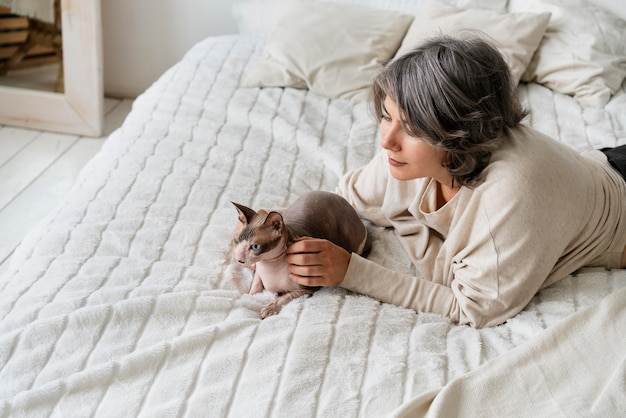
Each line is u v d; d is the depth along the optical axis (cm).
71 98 253
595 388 96
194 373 100
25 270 124
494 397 96
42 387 96
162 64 285
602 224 121
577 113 187
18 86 257
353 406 96
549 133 176
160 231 135
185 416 93
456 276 119
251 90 201
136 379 99
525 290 114
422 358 106
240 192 150
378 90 112
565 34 203
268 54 208
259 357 104
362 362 104
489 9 219
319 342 107
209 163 162
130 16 276
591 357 100
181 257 129
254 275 129
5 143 249
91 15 240
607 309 107
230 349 105
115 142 173
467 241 118
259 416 93
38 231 139
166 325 111
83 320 108
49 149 248
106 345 105
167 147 167
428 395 95
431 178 123
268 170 161
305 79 201
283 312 116
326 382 100
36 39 250
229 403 96
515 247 110
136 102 197
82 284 118
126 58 285
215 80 205
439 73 102
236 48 229
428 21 206
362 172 144
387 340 110
